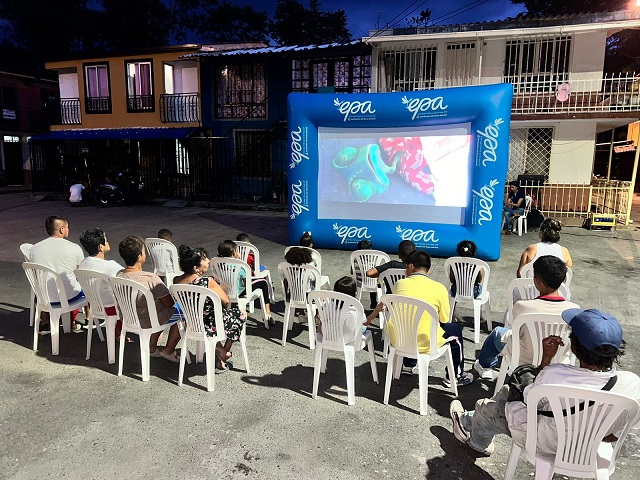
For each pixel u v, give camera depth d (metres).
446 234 8.23
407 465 2.89
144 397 3.69
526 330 3.19
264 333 5.18
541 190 11.86
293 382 3.99
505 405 2.53
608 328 2.09
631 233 10.62
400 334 3.55
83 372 4.13
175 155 18.03
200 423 3.32
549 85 11.90
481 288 5.00
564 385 2.10
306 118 8.80
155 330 3.97
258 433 3.20
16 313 5.72
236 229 11.85
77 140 18.06
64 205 16.80
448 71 12.69
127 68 18.08
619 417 2.12
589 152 11.67
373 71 13.12
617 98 10.99
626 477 2.78
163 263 6.32
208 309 3.80
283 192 16.00
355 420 3.39
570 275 4.69
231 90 16.94
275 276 7.48
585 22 11.38
